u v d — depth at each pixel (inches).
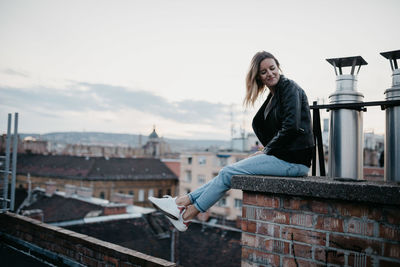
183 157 1964.8
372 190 66.6
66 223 578.9
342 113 92.9
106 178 1979.6
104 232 568.7
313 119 105.3
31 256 161.2
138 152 4040.4
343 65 99.7
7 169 194.9
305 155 89.2
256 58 92.9
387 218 67.3
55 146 3538.4
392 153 85.1
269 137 98.4
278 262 81.1
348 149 90.7
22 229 172.4
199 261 576.4
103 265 125.0
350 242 71.5
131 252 117.3
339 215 73.2
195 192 95.6
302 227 78.1
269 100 98.6
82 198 920.3
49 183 1063.6
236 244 643.5
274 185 80.3
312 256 76.2
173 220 95.3
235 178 87.6
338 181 78.0
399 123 84.5
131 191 2085.4
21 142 2950.3
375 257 68.3
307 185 75.0
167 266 103.3
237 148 1781.5
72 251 140.2
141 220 651.5
